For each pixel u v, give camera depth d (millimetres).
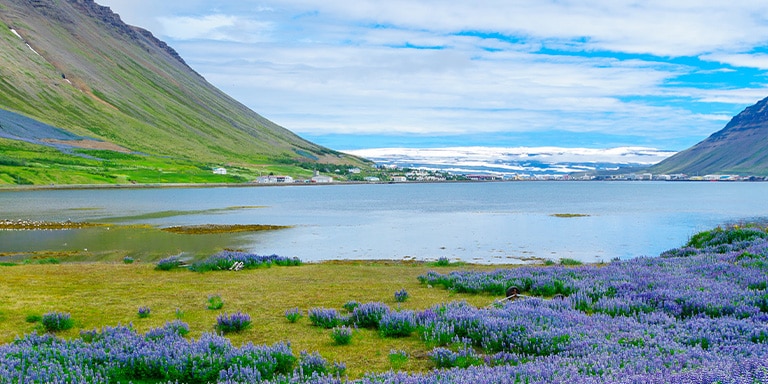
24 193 171375
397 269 28453
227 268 27547
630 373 7867
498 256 45312
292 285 21547
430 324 12484
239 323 13555
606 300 14922
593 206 125062
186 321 14820
